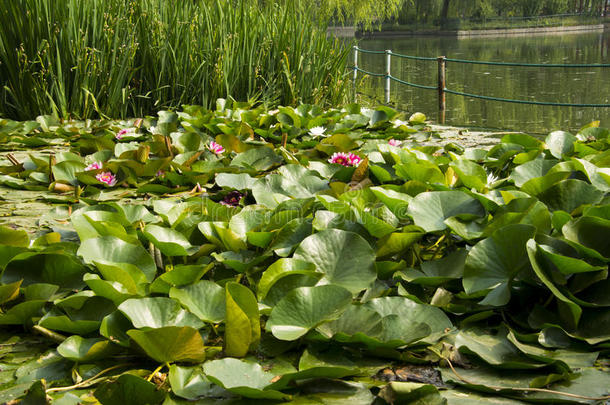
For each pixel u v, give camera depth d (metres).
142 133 4.05
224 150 3.19
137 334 1.12
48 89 4.76
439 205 1.78
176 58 5.01
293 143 3.62
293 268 1.43
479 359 1.21
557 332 1.27
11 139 3.83
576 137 2.96
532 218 1.57
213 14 5.43
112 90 4.82
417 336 1.21
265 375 1.12
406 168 2.22
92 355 1.20
